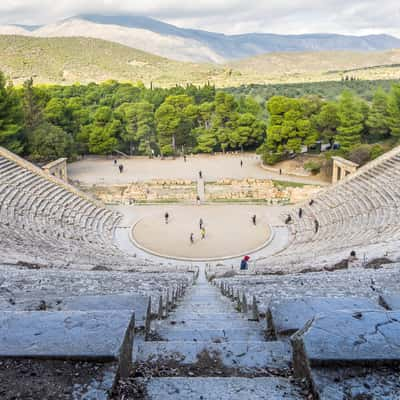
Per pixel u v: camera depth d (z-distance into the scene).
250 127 64.12
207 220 36.84
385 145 52.62
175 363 4.12
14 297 8.64
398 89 50.38
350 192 35.38
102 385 3.01
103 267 18.20
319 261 18.83
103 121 63.47
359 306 5.16
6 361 3.23
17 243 22.09
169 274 18.47
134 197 42.66
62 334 3.52
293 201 41.44
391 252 17.00
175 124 61.56
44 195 34.75
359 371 3.00
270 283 12.49
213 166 57.66
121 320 3.71
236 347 4.35
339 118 53.81
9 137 46.75
